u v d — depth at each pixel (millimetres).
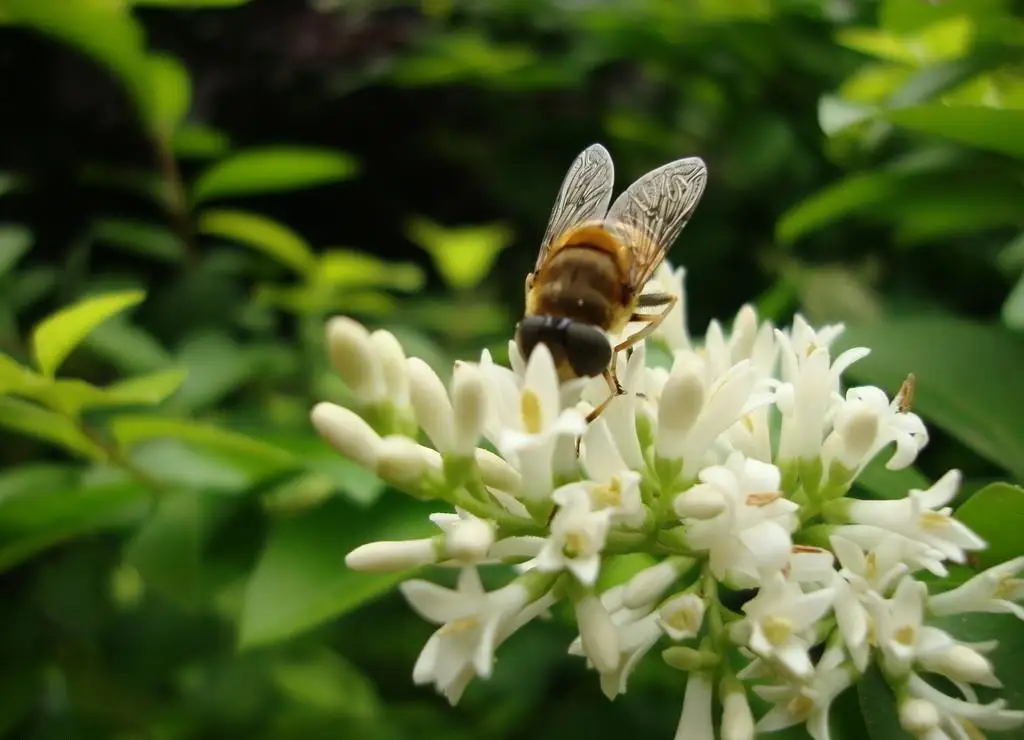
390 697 168
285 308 170
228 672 150
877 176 118
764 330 96
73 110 185
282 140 204
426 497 89
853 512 91
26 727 140
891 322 115
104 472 117
